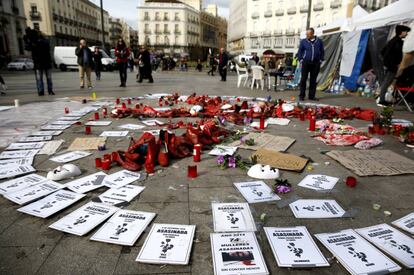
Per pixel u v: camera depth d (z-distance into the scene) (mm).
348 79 11375
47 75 9969
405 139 4941
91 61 12227
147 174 3451
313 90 9539
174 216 2594
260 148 4438
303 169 3719
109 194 2947
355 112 6961
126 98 9508
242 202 2861
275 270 1999
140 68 15234
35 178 3281
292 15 52031
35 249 2158
